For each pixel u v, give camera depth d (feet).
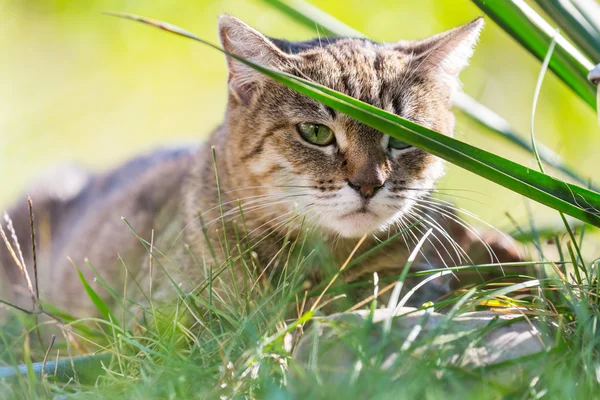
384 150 11.22
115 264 14.30
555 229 12.26
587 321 7.96
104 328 11.96
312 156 11.35
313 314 8.54
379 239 11.83
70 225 17.06
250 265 11.48
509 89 22.84
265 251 11.73
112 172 17.65
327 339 7.84
